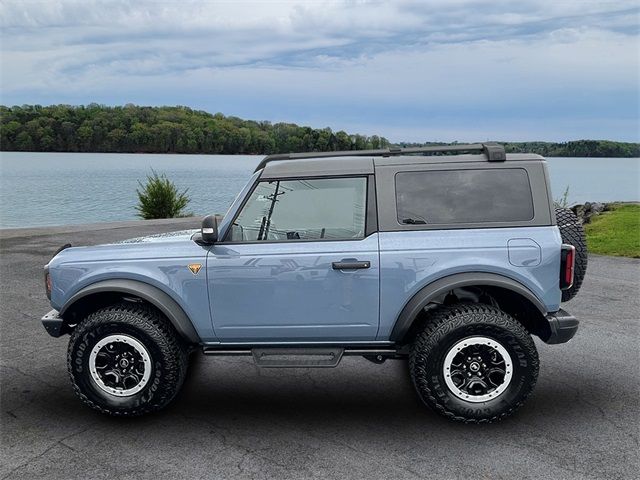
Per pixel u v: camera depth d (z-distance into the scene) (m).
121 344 4.04
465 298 4.31
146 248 4.15
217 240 4.04
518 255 3.83
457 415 3.85
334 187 4.02
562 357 5.35
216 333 4.09
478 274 3.84
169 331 4.08
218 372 5.14
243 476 3.28
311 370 5.18
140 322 3.97
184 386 4.80
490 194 3.95
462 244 3.86
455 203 3.96
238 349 4.20
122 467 3.40
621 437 3.73
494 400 3.85
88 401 4.03
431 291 3.83
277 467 3.38
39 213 31.44
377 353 4.09
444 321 3.84
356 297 3.93
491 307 3.92
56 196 43.88
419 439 3.74
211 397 4.54
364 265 3.88
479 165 3.98
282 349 4.12
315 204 4.04
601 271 9.47
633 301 7.46
